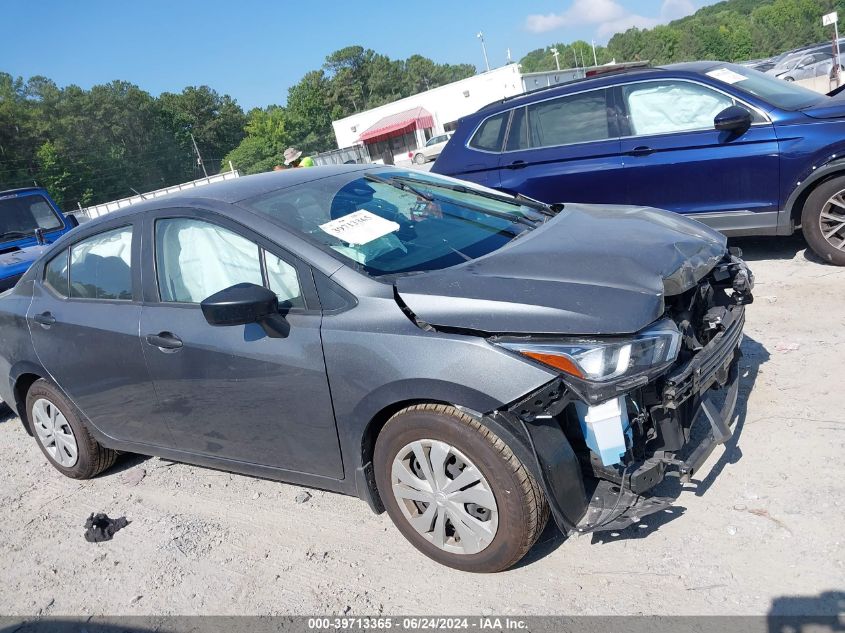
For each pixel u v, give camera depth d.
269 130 100.81
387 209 3.54
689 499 3.07
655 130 6.07
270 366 3.09
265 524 3.59
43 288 4.27
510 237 3.45
